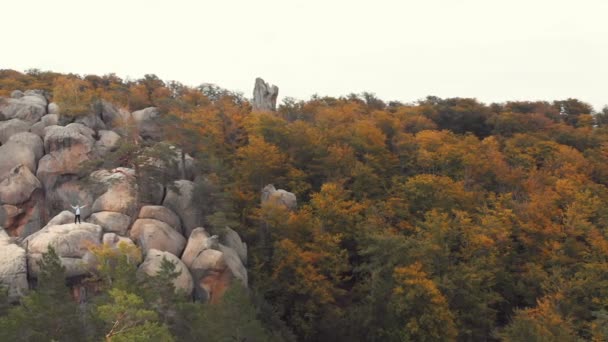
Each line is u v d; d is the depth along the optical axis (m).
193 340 28.22
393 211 60.72
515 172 72.81
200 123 64.06
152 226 41.81
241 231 54.12
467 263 52.66
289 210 56.16
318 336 48.06
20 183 48.47
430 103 125.94
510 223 57.84
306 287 47.12
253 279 48.69
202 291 39.62
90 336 23.41
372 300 45.31
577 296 46.69
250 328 31.25
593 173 78.25
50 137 52.22
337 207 56.44
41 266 29.69
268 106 102.75
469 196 64.38
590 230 55.44
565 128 99.25
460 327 47.19
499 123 102.88
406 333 42.44
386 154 76.50
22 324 22.27
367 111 109.12
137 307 24.08
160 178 47.44
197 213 47.75
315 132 76.00
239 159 66.31
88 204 48.84
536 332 37.28
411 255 46.91
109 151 54.94
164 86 106.19
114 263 35.88
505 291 54.53
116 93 82.00
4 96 66.62
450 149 74.75
